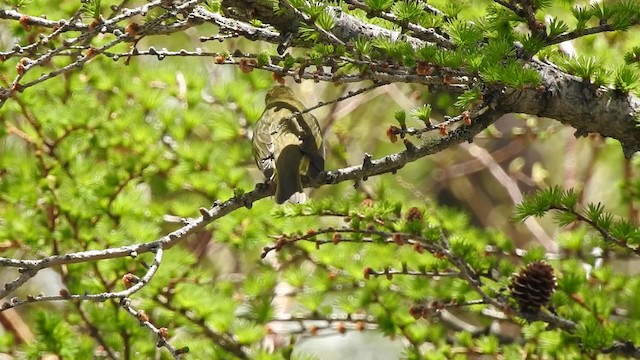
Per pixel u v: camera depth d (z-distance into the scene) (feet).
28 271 15.71
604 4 18.89
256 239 27.94
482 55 16.88
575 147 38.27
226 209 18.35
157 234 26.91
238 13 17.25
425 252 25.79
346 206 21.98
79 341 25.82
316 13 16.71
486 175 47.88
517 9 18.12
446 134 17.30
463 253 22.04
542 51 18.94
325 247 27.45
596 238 26.23
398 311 25.77
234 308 26.53
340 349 41.83
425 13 18.15
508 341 28.48
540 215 19.33
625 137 18.71
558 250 33.50
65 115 27.76
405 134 16.84
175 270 26.11
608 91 18.47
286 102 22.47
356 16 19.33
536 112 18.39
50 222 26.86
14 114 32.76
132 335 25.64
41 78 15.93
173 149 29.91
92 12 16.94
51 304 35.63
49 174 27.66
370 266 26.12
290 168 20.10
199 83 31.71
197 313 25.84
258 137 21.52
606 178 40.29
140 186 33.83
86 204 27.02
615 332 21.71
